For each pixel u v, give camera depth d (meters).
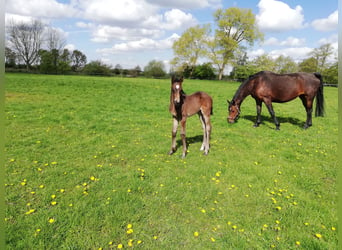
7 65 49.72
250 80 8.38
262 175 4.66
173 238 2.88
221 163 5.20
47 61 48.75
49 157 5.16
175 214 3.34
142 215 3.28
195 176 4.55
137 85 24.97
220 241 2.85
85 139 6.53
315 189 4.18
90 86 20.84
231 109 8.35
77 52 67.00
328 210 3.49
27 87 17.27
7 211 3.21
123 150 5.83
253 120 10.18
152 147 6.12
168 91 20.44
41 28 50.91
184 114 5.20
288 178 4.59
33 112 9.31
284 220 3.28
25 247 2.63
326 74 44.62
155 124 8.60
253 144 6.73
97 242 2.76
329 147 6.56
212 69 56.44
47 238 2.78
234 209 3.52
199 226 3.12
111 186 4.01
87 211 3.31
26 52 50.38
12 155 5.10
